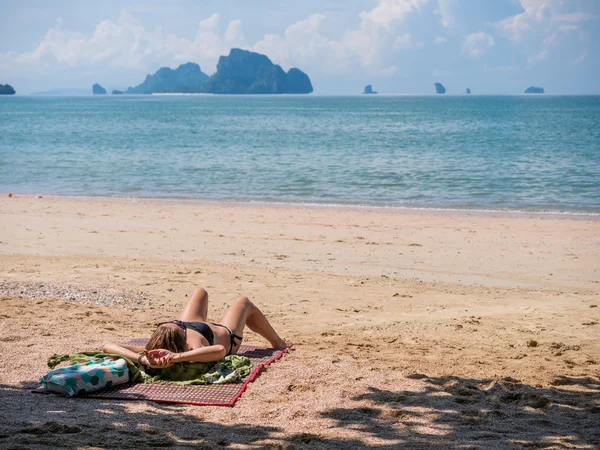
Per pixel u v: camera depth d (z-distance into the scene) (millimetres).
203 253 13711
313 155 39094
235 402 5207
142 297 9703
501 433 4555
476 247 14648
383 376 5957
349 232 16453
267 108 158125
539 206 21469
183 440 4332
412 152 40750
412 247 14625
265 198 23422
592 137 52344
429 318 8836
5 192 24953
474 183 26812
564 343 7605
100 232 16062
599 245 14875
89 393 5305
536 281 11625
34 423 4570
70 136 57125
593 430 4656
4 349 6512
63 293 9648
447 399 5312
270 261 13000
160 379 5691
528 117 97812
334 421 4789
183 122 86000
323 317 8828
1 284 10008
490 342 7594
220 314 8859
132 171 31688
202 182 27781
